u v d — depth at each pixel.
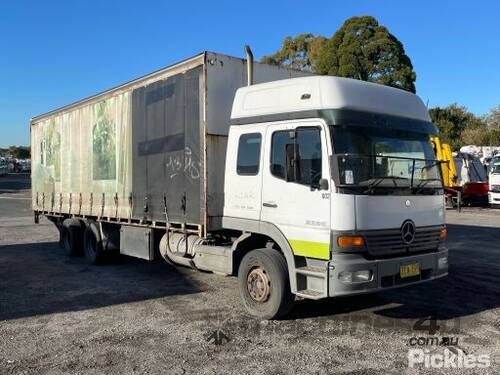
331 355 5.52
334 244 5.93
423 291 8.43
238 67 8.00
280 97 6.75
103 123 11.03
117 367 5.24
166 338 6.14
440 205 6.87
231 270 7.34
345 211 5.91
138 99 9.64
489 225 18.44
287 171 6.43
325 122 6.12
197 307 7.55
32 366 5.29
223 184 7.79
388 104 6.66
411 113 6.92
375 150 6.30
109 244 11.05
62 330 6.52
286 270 6.59
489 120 49.78
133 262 11.81
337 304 7.59
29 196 39.00
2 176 78.81
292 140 6.39
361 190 6.01
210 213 7.66
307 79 6.47
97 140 11.30
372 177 6.16
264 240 7.21
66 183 12.90
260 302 6.86
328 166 6.03
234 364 5.29
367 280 5.93
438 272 6.67
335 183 5.92
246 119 7.18
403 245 6.34
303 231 6.27
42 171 14.41
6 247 14.59
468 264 10.81
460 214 23.38
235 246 7.25
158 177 8.97
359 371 5.08
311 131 6.27
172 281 9.50
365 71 31.00
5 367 5.27
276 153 6.70
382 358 5.43
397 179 6.36
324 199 6.04
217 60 7.75
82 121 12.02
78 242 12.58
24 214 25.16
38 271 10.79
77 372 5.12
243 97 7.31
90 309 7.53
